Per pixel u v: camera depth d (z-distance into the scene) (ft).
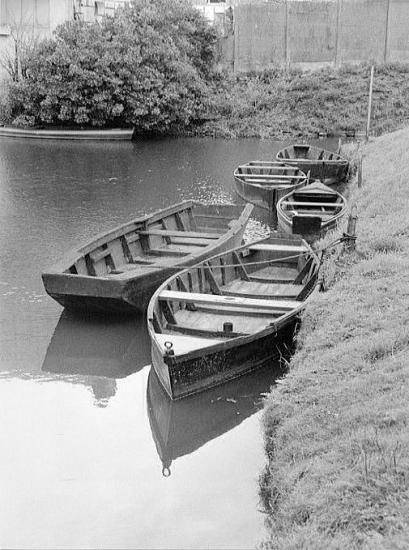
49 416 31.81
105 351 38.58
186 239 53.36
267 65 140.87
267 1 151.53
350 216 39.63
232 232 50.08
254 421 31.17
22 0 127.85
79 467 27.73
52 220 66.90
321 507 20.51
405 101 127.34
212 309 38.81
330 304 34.12
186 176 89.97
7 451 28.84
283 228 56.18
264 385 34.01
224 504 25.17
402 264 36.96
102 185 83.56
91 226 64.80
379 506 19.58
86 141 119.34
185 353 30.19
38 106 122.93
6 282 48.62
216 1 165.89
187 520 24.41
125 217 68.49
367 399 25.08
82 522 24.50
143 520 24.49
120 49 121.08
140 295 39.81
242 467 27.55
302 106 130.62
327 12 137.18
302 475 22.59
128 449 29.09
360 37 137.49
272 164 84.48
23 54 123.44
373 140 95.76
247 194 72.84
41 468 27.68
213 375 31.96
